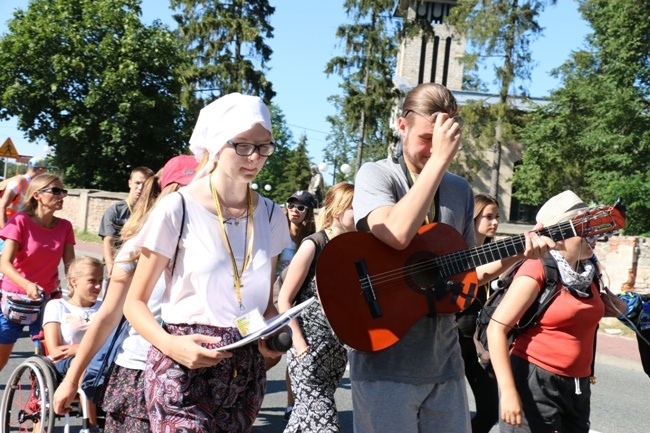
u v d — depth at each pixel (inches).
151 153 1600.6
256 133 111.7
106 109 1563.7
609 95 1325.0
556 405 146.0
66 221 262.5
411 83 2410.2
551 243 131.2
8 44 1537.9
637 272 578.2
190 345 107.3
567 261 144.3
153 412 111.9
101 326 127.6
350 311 131.3
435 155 120.9
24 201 254.4
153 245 111.2
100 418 192.4
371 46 1630.2
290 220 265.4
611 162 1338.6
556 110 1535.4
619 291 582.6
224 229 114.7
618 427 282.4
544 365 145.4
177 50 1626.5
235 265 115.0
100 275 219.5
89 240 1074.1
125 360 128.3
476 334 173.8
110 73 1525.6
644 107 1316.4
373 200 131.4
